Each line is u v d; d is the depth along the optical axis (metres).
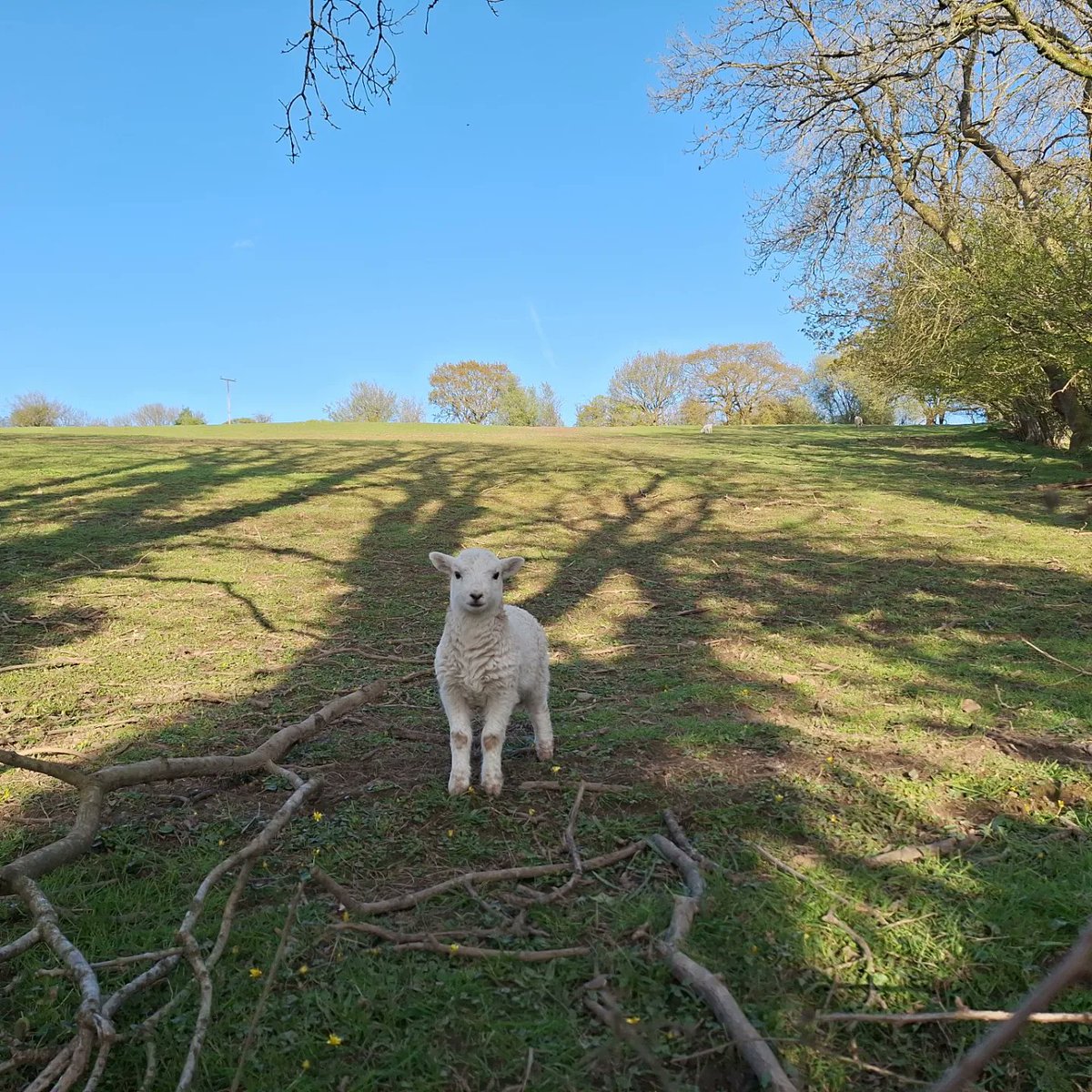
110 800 4.43
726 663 6.75
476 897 3.44
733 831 3.99
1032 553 10.62
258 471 17.41
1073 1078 2.52
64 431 34.59
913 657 6.74
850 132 21.27
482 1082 2.56
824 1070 2.54
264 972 3.01
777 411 73.50
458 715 4.52
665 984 2.92
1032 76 18.75
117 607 8.29
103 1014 2.60
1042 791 4.30
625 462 20.00
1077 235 15.81
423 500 14.77
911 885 3.49
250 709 5.74
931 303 21.06
